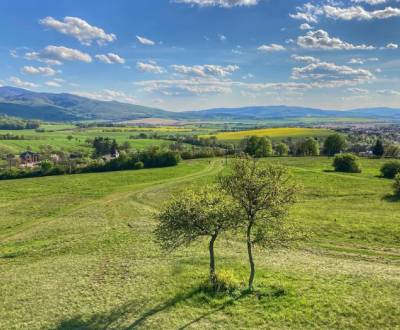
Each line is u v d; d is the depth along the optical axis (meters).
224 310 30.08
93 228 62.44
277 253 45.12
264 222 33.28
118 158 145.12
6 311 32.72
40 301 34.22
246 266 40.12
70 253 49.44
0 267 45.66
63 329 29.00
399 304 28.92
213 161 164.88
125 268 41.62
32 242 56.31
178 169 139.12
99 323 29.48
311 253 45.00
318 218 60.97
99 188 103.75
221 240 51.00
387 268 38.16
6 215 75.25
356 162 125.38
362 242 48.41
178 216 33.53
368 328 26.28
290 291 32.44
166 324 28.48
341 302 29.81
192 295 33.06
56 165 139.12
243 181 31.86
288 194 32.38
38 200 89.69
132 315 30.39
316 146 195.12
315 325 27.06
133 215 71.50
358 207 70.44
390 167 110.88
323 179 104.69
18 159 177.25
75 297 34.62
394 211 65.75
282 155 194.75
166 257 44.72
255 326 27.45
